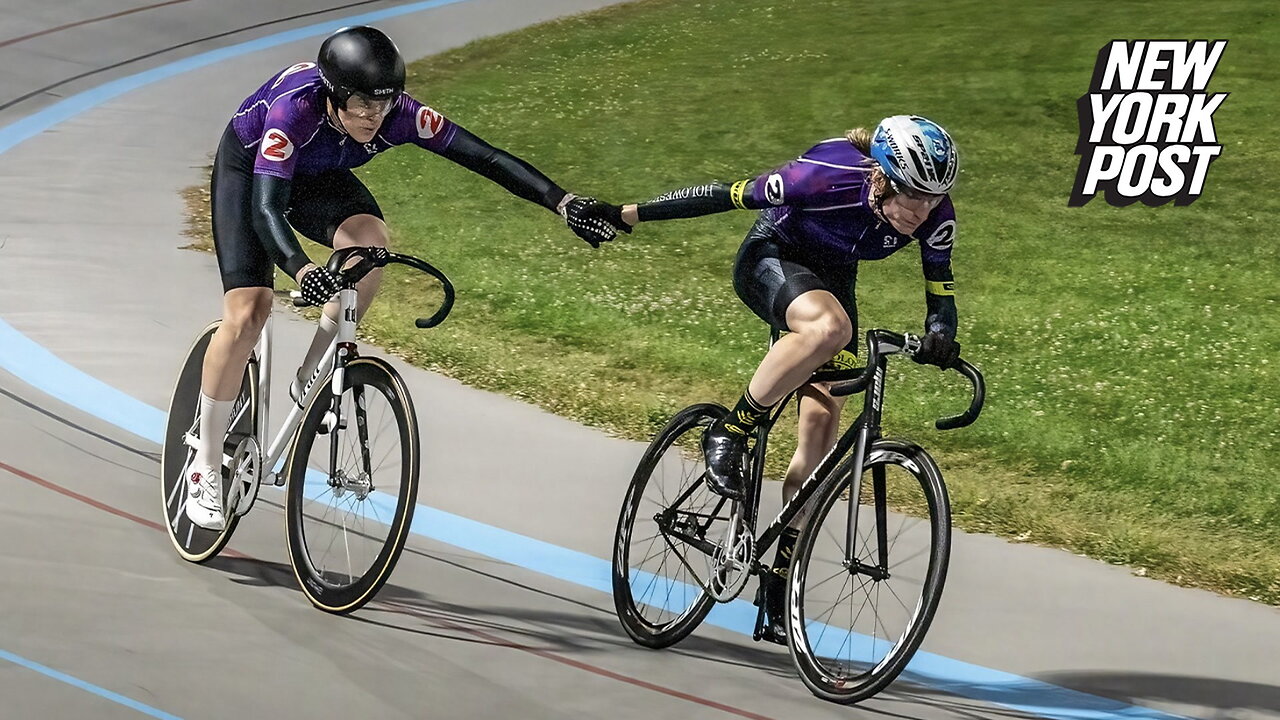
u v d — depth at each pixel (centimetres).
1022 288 1620
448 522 811
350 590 628
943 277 627
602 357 1246
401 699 551
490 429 1015
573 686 592
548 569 758
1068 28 2886
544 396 1112
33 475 778
